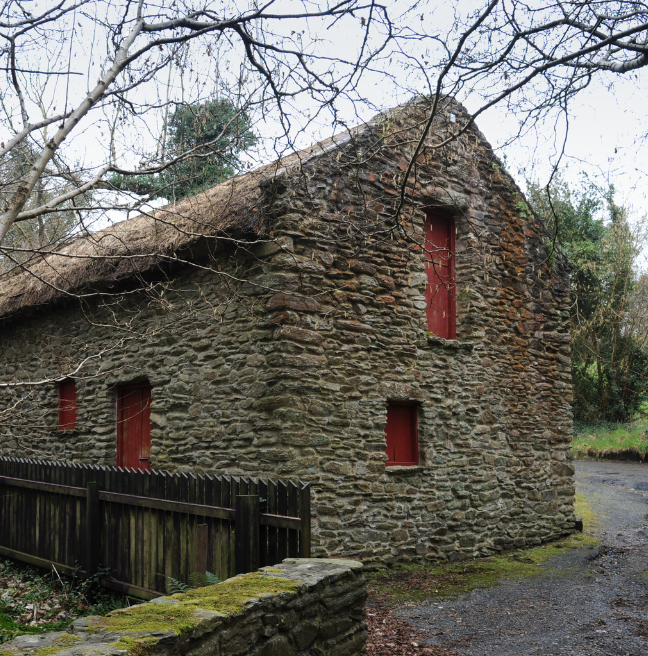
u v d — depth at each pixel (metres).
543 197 18.67
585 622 5.74
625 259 22.62
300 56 4.62
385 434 7.67
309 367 7.01
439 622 5.71
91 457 9.20
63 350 9.97
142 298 8.59
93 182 4.22
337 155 7.12
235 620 3.12
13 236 9.38
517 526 9.22
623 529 10.61
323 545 6.92
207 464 7.48
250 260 7.20
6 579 6.82
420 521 7.97
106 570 5.99
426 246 8.84
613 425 23.31
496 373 9.23
